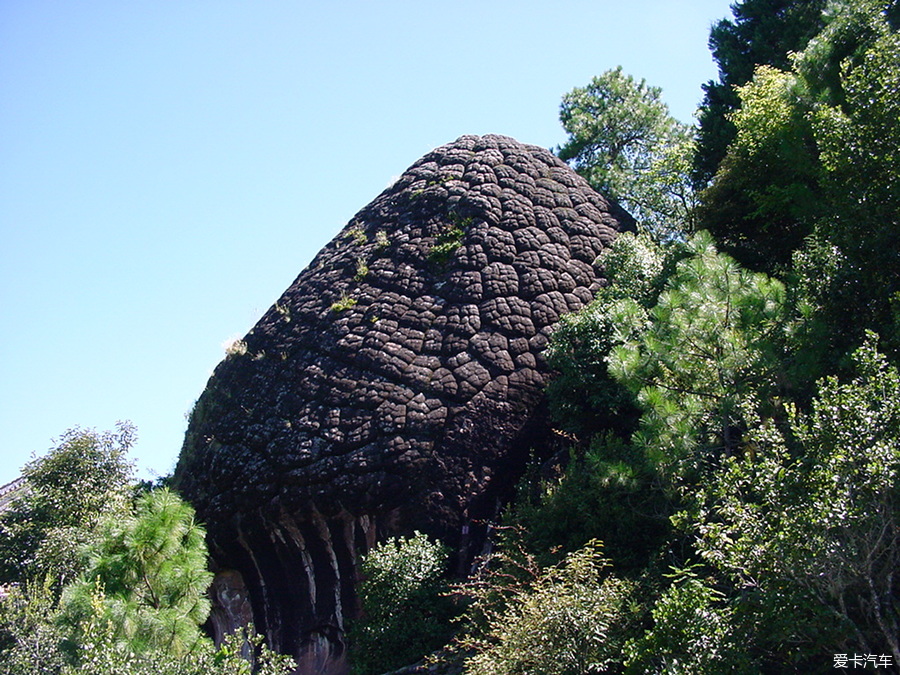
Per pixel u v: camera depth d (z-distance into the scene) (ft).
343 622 55.21
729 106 78.74
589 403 56.95
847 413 29.43
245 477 59.98
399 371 61.67
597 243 72.43
